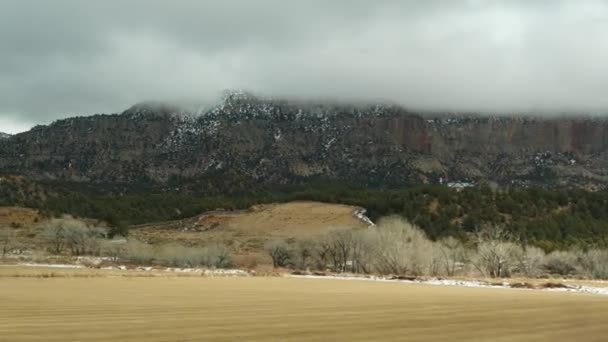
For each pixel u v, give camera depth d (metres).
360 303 62.44
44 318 46.06
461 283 118.12
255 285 94.38
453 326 43.72
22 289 76.31
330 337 38.03
